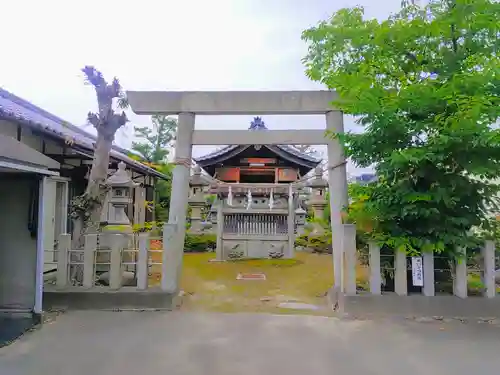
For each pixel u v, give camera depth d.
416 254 5.71
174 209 6.64
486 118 4.83
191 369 3.69
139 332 4.79
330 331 4.87
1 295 5.14
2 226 5.23
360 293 5.77
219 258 11.91
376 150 5.69
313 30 5.91
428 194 5.37
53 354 4.05
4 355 4.02
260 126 17.94
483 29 5.32
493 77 4.92
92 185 6.75
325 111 6.69
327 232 14.47
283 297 6.97
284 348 4.27
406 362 3.91
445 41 5.77
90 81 6.76
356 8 6.04
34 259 5.18
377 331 4.89
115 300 5.82
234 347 4.29
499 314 5.52
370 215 5.93
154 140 25.84
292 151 15.90
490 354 4.14
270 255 12.30
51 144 8.81
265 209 12.58
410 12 6.10
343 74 5.77
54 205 9.02
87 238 6.05
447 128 4.95
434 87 5.26
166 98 6.79
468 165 5.21
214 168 17.17
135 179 15.52
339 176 6.73
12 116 6.23
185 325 5.08
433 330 4.95
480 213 5.83
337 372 3.65
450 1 5.57
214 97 6.73
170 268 6.04
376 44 5.64
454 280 5.75
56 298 5.81
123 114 6.94
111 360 3.90
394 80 6.04
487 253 5.70
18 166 4.36
